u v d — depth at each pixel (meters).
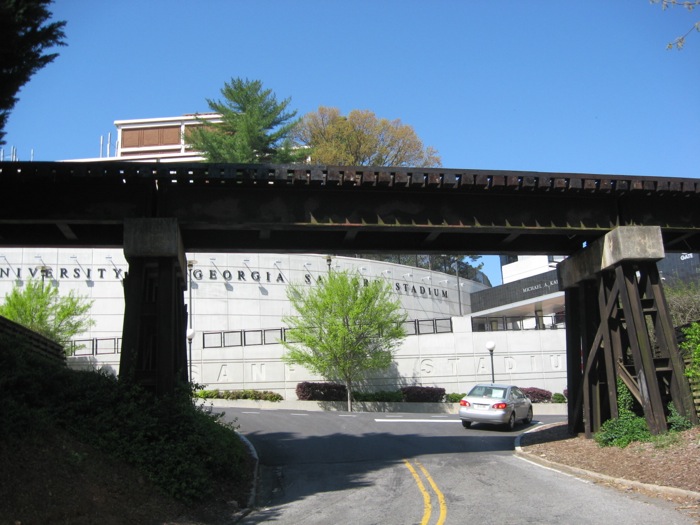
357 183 14.15
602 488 11.25
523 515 9.40
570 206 15.65
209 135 45.88
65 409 10.95
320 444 18.39
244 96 48.41
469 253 16.95
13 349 11.61
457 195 15.12
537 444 16.78
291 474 13.95
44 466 8.70
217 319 39.88
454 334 37.50
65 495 8.25
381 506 10.43
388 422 24.36
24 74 10.80
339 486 12.44
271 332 38.00
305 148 50.19
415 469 13.97
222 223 13.82
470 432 21.44
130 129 83.06
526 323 52.62
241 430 21.48
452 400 35.00
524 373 37.38
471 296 56.47
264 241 15.98
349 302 32.66
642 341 14.69
